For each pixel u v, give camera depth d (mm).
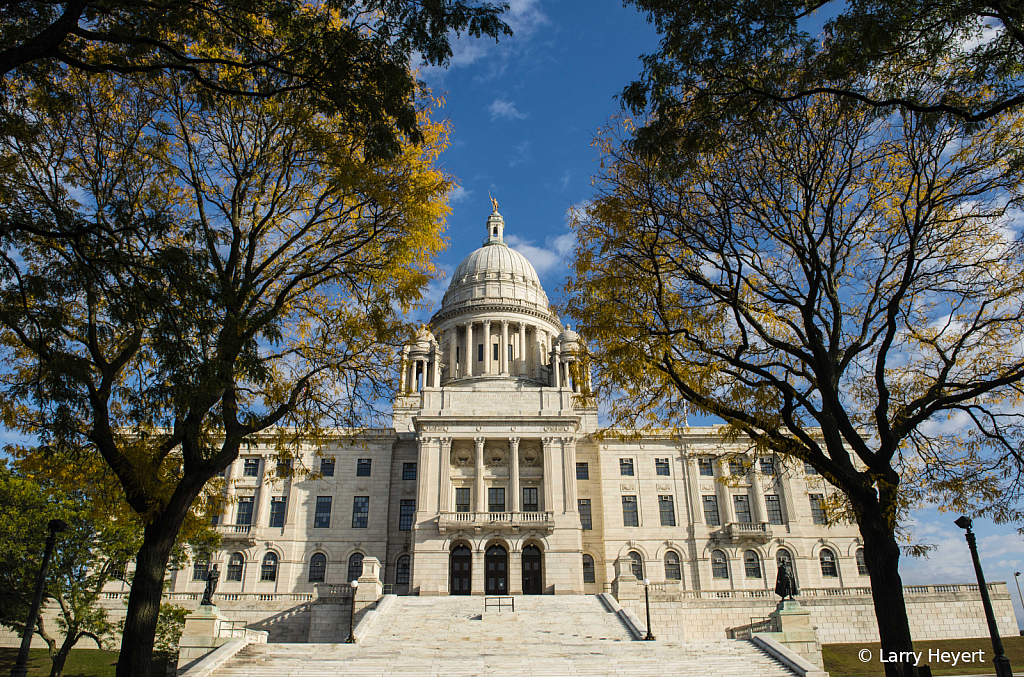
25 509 37875
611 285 20375
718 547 63500
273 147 20812
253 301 19719
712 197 19547
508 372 82375
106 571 38719
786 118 18344
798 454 18344
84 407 16516
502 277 90500
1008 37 16219
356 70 17344
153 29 16484
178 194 21703
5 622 36812
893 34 15711
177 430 17969
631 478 66188
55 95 17953
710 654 31656
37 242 16250
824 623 49625
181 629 37656
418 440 62906
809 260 19016
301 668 28531
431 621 42281
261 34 17391
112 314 16141
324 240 21891
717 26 16734
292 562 61469
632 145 19188
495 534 59094
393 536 63344
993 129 18031
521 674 28000
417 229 21922
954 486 18859
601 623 41688
